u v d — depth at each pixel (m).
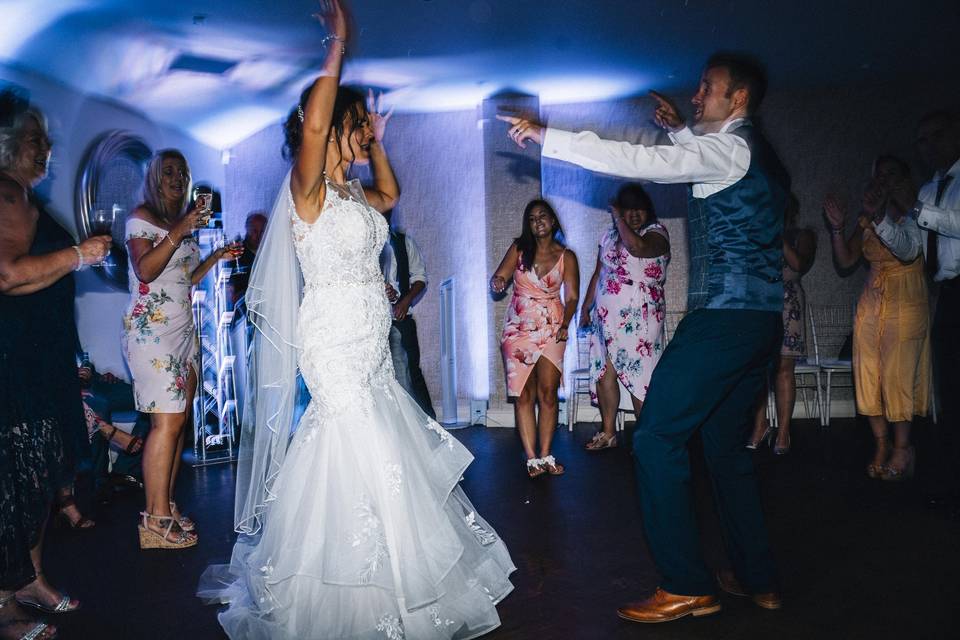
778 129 7.75
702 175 2.63
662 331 5.72
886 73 7.28
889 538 3.56
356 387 2.58
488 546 2.89
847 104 7.68
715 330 2.63
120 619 2.87
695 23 5.70
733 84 2.71
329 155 2.72
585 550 3.49
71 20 5.17
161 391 3.71
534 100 7.54
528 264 5.10
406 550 2.48
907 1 5.39
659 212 7.77
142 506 4.65
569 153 2.60
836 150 7.70
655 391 2.69
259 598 2.57
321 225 2.60
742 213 2.65
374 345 2.65
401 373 5.20
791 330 5.68
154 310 3.69
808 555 3.36
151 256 3.54
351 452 2.52
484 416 7.49
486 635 2.62
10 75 5.69
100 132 6.58
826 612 2.74
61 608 2.94
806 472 5.02
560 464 5.42
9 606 2.64
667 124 2.74
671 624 2.68
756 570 2.79
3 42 5.32
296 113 2.68
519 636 2.61
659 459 2.67
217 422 6.40
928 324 4.70
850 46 6.41
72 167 6.30
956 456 4.03
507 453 6.02
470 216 8.03
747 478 2.83
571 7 5.31
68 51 5.66
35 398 2.65
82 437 2.90
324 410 2.58
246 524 2.86
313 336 2.59
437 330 8.06
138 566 3.49
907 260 4.55
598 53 6.34
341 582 2.40
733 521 2.82
